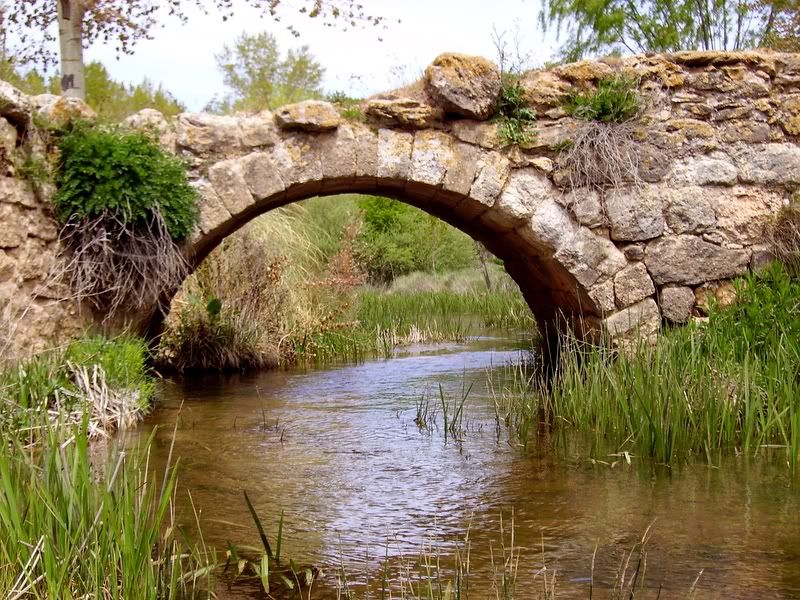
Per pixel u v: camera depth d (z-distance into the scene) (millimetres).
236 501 5441
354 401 8852
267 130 8391
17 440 4480
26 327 7219
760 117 9039
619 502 5312
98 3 10664
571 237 8664
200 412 8289
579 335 9656
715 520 4934
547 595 3787
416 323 15188
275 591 4051
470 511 5219
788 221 8914
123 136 8016
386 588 4062
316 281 12773
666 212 8812
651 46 15602
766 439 6590
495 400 7863
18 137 7434
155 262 8070
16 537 3619
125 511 3736
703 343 7938
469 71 8422
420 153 8500
